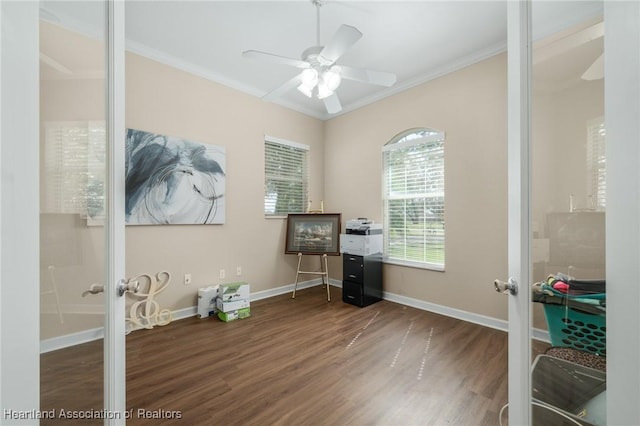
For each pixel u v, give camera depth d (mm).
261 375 1813
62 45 723
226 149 3242
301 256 4039
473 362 1969
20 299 506
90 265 860
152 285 2650
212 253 3119
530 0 838
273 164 3787
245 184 3430
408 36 2434
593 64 639
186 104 2922
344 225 4059
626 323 414
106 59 893
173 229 2828
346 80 3232
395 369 1879
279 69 3047
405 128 3324
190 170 2920
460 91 2832
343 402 1552
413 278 3217
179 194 2838
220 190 3156
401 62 2854
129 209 2533
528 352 852
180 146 2852
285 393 1631
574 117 740
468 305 2758
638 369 391
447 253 2918
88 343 852
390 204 3549
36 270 547
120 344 937
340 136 4129
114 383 903
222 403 1545
